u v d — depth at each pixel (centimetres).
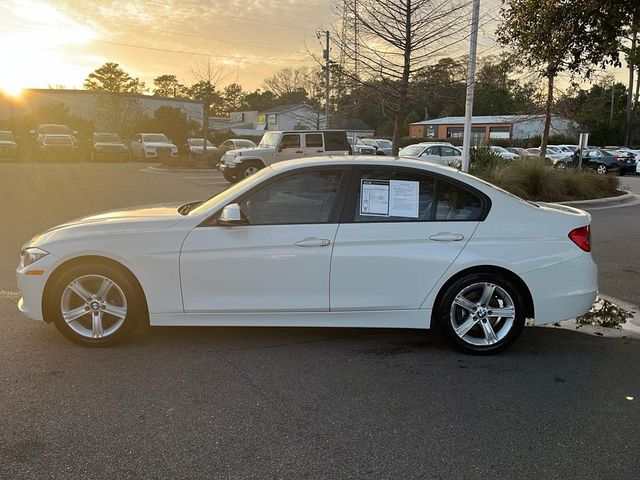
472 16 1316
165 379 397
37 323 503
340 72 1411
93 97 4844
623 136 5047
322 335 495
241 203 442
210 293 438
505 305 451
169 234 433
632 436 332
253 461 300
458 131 5850
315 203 442
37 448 307
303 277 435
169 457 302
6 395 368
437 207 445
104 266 435
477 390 391
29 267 435
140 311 446
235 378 402
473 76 1357
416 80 1393
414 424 342
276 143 1859
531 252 441
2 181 1805
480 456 308
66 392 374
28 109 4691
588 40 620
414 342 484
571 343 491
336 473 290
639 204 1516
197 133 4612
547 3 611
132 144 3441
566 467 299
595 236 1012
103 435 322
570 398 381
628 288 671
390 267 436
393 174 446
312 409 358
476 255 438
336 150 1900
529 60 805
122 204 1300
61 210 1190
